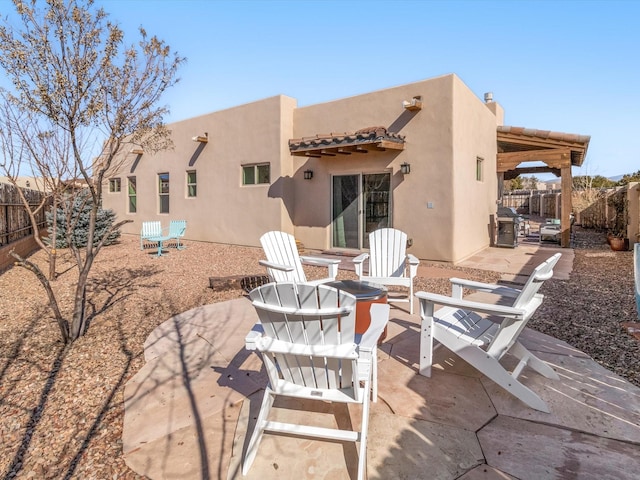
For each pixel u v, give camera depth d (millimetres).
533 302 3029
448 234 7984
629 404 2604
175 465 2096
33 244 10383
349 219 9609
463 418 2479
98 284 6465
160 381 3023
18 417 2564
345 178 9586
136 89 3963
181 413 2578
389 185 8891
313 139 8539
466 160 8680
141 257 9391
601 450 2150
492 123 10914
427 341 3023
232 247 11078
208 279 6781
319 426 2428
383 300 3750
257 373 3145
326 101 9688
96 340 3900
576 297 5277
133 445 2260
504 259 8680
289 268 4316
